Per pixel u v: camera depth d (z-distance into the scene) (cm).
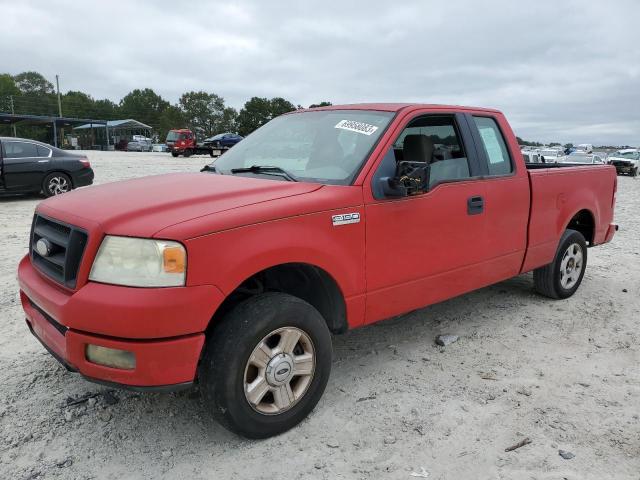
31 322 324
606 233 600
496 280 454
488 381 373
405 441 301
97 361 263
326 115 412
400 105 398
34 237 326
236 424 284
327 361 320
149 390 261
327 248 313
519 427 317
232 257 271
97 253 265
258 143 420
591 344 443
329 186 332
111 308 251
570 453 292
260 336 283
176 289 255
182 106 12788
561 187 510
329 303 336
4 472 271
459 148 423
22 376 368
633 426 320
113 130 7756
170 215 272
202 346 265
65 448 291
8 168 1184
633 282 630
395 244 356
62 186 1270
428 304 391
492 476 273
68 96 13388
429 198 376
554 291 542
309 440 301
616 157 3644
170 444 297
